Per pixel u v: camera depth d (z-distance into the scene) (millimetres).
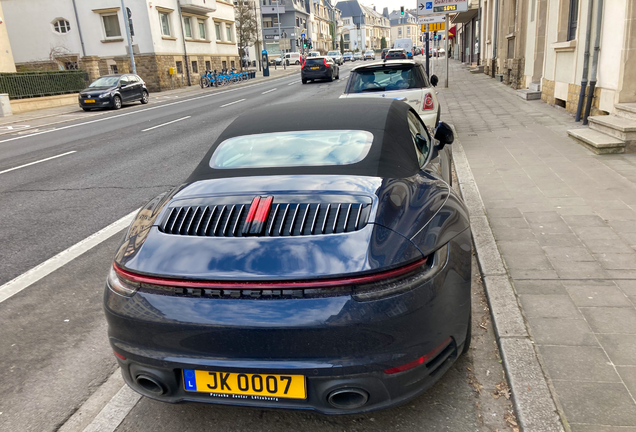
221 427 2303
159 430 2305
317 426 2275
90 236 4988
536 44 14078
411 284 1930
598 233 4090
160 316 1932
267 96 21734
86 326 3322
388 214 2121
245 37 50656
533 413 2162
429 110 7645
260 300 1858
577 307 3000
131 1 29188
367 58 78562
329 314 1815
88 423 2418
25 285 3955
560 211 4664
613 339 2662
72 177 7824
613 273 3396
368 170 2467
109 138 12031
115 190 6816
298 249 1940
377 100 3406
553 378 2387
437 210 2342
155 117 16297
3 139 13359
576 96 9938
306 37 87000
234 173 2605
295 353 1850
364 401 1923
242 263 1922
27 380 2771
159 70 30328
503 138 8344
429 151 3447
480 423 2217
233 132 3100
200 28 36750
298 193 2285
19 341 3170
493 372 2545
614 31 7980
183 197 2451
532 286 3287
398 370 1916
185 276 1931
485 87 18266
